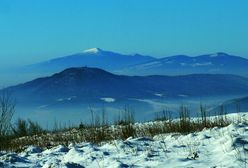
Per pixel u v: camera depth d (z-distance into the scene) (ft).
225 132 54.29
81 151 52.31
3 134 62.28
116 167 42.65
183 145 50.67
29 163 47.55
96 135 66.90
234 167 39.11
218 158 42.88
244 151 43.29
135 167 42.63
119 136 65.67
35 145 66.23
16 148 61.00
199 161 42.52
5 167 44.78
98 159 47.44
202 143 50.42
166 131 66.64
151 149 50.01
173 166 41.78
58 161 47.85
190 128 65.77
